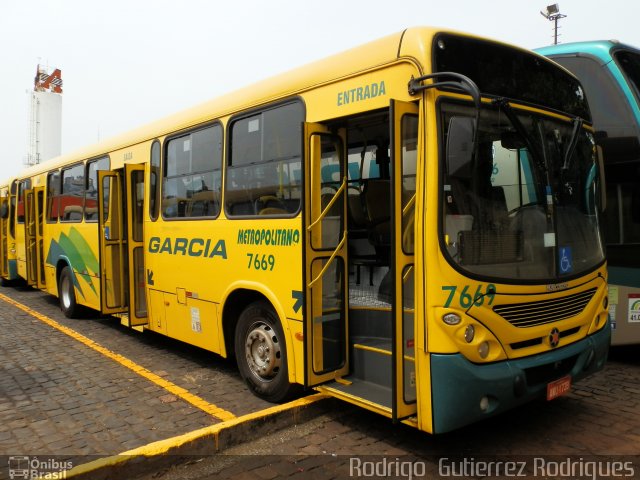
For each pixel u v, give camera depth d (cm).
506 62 410
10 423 459
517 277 389
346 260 469
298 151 464
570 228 439
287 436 434
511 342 378
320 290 449
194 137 612
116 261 766
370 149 568
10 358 672
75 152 930
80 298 891
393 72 389
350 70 421
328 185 454
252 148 521
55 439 427
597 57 625
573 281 428
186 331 619
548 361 395
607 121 615
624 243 606
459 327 354
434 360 354
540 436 435
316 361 445
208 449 401
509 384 370
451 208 365
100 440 425
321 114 445
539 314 399
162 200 667
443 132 363
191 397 526
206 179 588
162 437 430
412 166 379
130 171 707
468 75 384
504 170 397
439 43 373
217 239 560
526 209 407
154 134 689
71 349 719
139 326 719
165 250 655
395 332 366
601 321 462
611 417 474
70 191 936
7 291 1359
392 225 364
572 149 442
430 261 357
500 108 394
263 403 509
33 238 1145
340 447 415
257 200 511
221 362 655
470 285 362
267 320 502
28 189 1185
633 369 622
